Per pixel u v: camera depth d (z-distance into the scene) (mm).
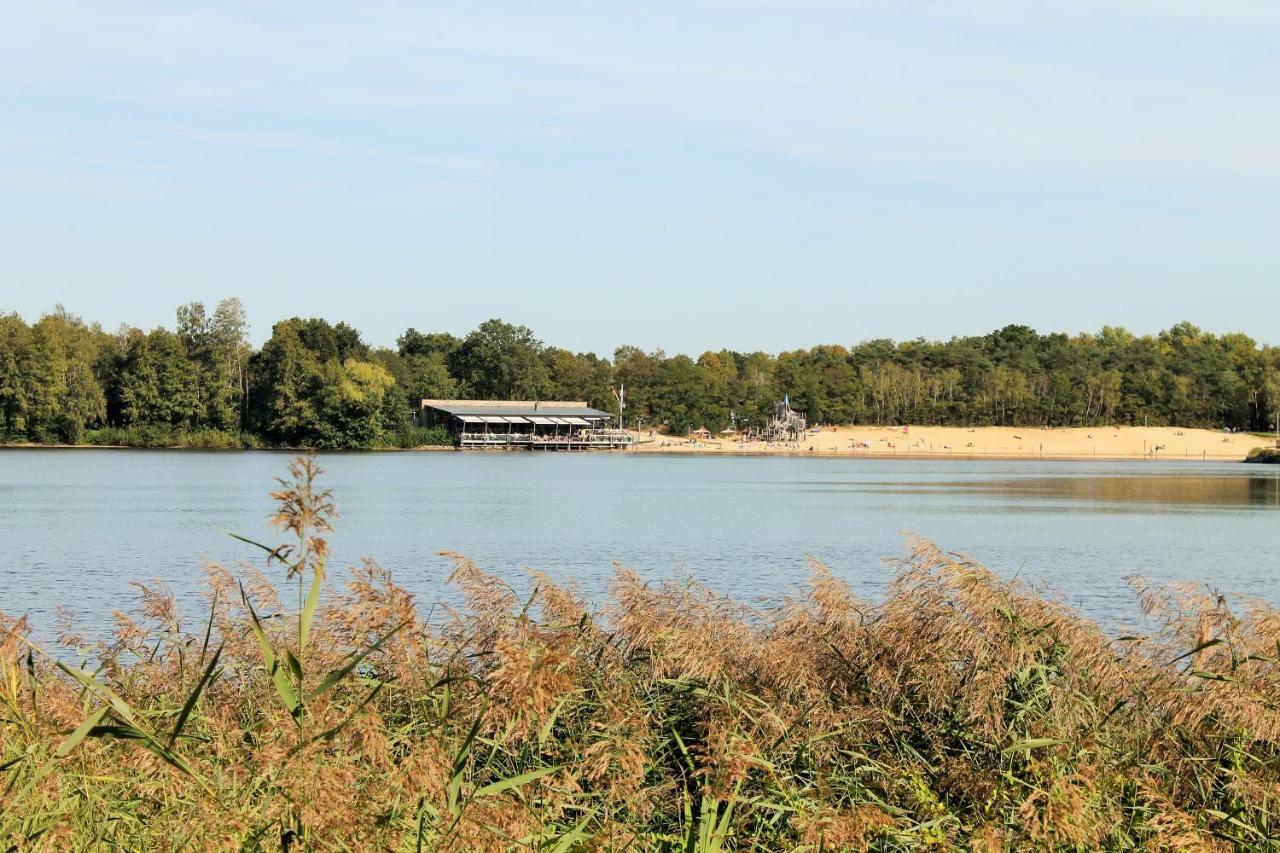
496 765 9773
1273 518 72875
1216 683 10211
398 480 106562
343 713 7676
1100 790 9180
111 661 11438
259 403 164250
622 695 10250
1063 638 11172
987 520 69625
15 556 44500
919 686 10961
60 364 151375
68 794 7586
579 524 62656
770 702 10734
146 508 69500
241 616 12242
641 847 8641
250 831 6555
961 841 9234
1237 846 9234
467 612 11703
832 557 47094
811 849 8070
